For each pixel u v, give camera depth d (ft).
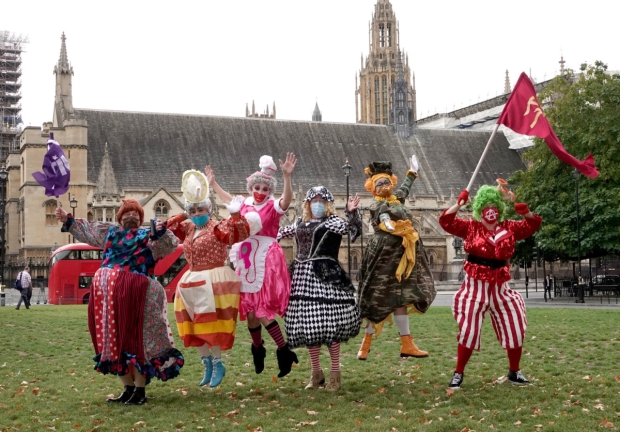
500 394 39.96
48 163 41.01
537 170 173.37
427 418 35.24
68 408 39.37
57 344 69.87
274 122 315.17
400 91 342.44
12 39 449.89
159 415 37.32
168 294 164.66
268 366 53.16
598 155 163.73
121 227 41.45
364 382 45.42
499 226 41.93
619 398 38.52
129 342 39.17
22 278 133.59
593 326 75.20
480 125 430.20
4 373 52.29
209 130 300.20
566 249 164.45
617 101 165.48
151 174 277.64
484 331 71.00
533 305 143.43
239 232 40.91
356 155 318.24
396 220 44.24
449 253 302.66
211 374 44.24
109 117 290.76
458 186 325.83
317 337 41.55
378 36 480.64
